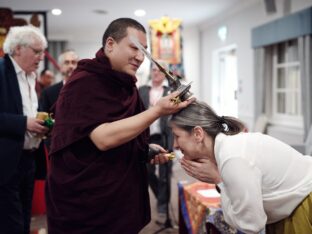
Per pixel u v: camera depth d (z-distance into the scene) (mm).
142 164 1568
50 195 1479
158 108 1315
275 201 1384
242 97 6277
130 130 1304
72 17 6902
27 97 2250
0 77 2094
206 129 1388
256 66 5570
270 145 1384
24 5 5828
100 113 1345
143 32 1420
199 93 8461
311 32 4262
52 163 1468
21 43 2139
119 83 1412
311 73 4367
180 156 1580
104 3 5801
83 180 1386
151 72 3748
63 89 1427
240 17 6266
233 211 1330
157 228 3523
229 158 1303
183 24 7926
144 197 1590
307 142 3389
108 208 1418
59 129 1393
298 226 1412
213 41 7551
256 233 1313
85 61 1431
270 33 5094
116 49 1394
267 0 5164
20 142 2074
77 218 1414
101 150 1368
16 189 2156
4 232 2098
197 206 2391
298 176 1396
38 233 3348
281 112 5465
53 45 8992
